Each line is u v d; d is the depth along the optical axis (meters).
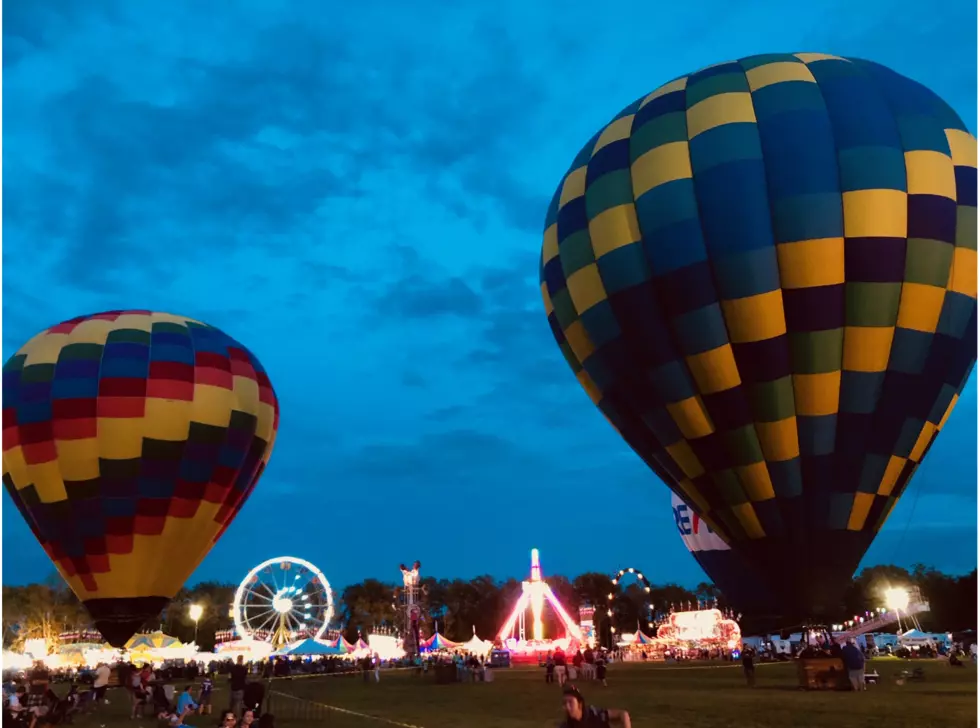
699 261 15.20
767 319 14.82
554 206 18.73
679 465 16.27
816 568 14.76
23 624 92.19
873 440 14.80
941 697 17.59
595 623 90.44
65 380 23.70
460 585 104.44
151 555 23.55
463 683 31.83
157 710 20.09
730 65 17.11
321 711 19.72
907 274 14.69
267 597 56.34
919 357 14.85
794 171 14.95
